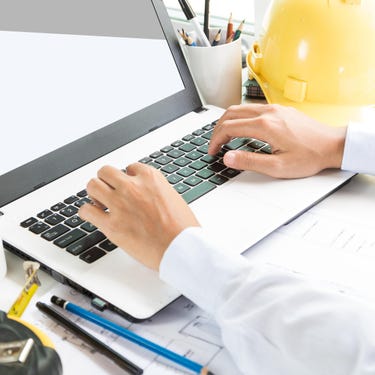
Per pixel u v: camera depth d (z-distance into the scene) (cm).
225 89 89
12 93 67
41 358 40
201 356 47
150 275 54
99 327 50
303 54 81
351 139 69
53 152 69
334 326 41
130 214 55
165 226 53
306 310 43
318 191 66
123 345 48
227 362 46
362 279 54
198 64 87
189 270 50
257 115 73
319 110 82
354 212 64
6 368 39
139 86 80
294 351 42
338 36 79
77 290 55
